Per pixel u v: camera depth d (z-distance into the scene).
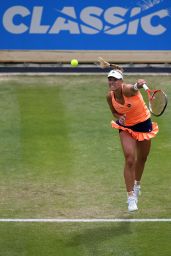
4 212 34.22
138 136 33.28
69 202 35.41
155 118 47.81
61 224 32.94
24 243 31.11
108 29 57.69
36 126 46.38
